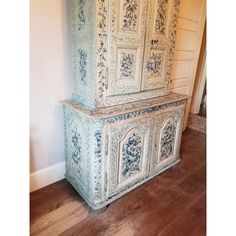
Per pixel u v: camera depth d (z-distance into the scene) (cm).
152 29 158
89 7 125
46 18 143
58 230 135
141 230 138
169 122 187
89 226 139
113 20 131
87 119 137
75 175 168
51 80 157
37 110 157
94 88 137
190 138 288
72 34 150
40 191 170
